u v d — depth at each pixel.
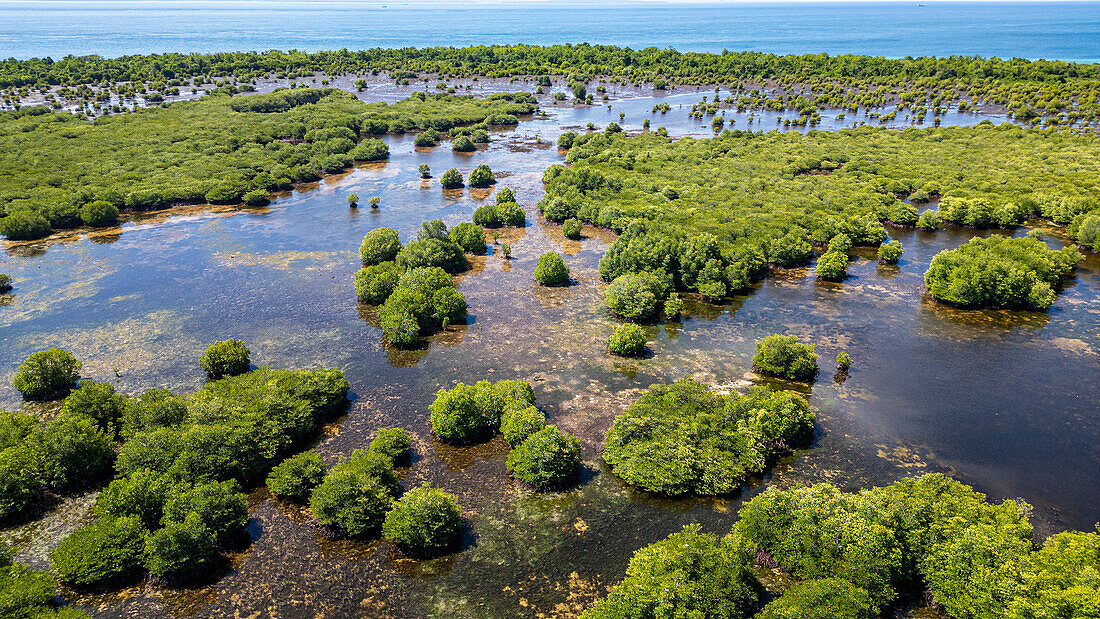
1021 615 30.41
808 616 31.22
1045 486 43.72
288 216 101.25
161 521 37.16
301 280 77.06
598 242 90.38
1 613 31.00
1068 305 69.50
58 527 40.00
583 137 146.75
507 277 78.44
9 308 69.12
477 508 41.84
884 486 43.50
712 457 43.22
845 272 79.12
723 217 91.75
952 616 33.38
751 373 57.41
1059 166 113.12
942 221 96.62
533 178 122.25
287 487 41.19
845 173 116.56
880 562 33.81
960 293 68.06
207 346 61.62
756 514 37.50
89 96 198.00
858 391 54.59
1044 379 56.12
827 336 63.94
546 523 40.59
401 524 37.47
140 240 90.06
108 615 33.97
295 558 37.88
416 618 34.25
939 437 48.75
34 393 52.81
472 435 48.09
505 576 36.81
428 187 117.44
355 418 51.00
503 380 55.72
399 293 64.81
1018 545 33.53
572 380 56.31
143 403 47.12
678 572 32.78
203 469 41.31
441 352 61.16
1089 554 32.94
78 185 107.81
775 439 46.81
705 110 189.75
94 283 75.75
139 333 64.00
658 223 84.31
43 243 88.44
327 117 161.12
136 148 131.25
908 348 61.44
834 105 191.12
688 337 63.91
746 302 71.75
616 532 39.88
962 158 123.31
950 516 36.44
